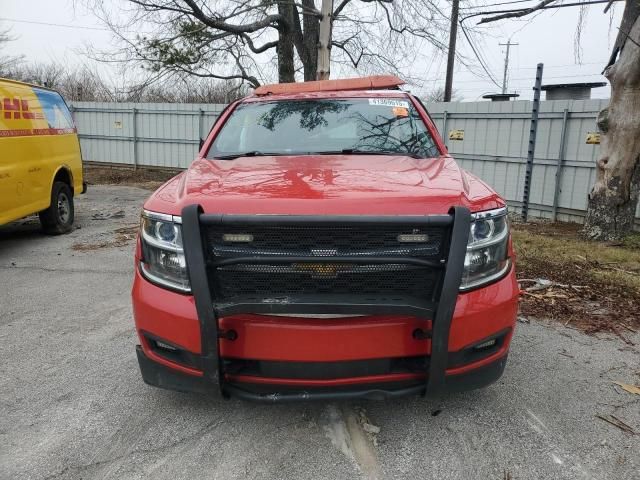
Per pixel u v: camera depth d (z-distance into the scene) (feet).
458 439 8.61
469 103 36.35
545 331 13.25
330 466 7.98
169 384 8.38
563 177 32.71
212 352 7.61
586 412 9.43
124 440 8.70
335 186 8.32
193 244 7.50
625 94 23.50
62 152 26.13
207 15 44.75
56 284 17.88
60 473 7.88
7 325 14.03
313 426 9.02
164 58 49.01
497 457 8.16
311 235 7.53
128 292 16.94
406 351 7.74
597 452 8.27
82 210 35.04
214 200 7.91
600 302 15.23
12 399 10.06
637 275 17.97
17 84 22.27
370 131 12.64
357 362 7.67
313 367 7.66
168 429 8.99
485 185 9.22
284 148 12.18
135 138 59.00
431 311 7.45
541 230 29.30
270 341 7.62
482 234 7.98
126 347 12.50
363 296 7.54
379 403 9.69
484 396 9.98
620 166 24.14
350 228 7.47
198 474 7.83
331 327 7.52
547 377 10.78
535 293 15.99
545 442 8.52
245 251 7.61
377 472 7.84
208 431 8.91
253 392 7.97
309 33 56.03
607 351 12.09
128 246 24.00
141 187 49.03
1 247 23.71
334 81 16.65
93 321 14.29
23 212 22.33
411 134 12.59
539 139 33.40
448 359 7.74
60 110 26.50
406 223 7.34
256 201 7.79
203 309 7.50
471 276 7.88
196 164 10.84
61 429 9.03
